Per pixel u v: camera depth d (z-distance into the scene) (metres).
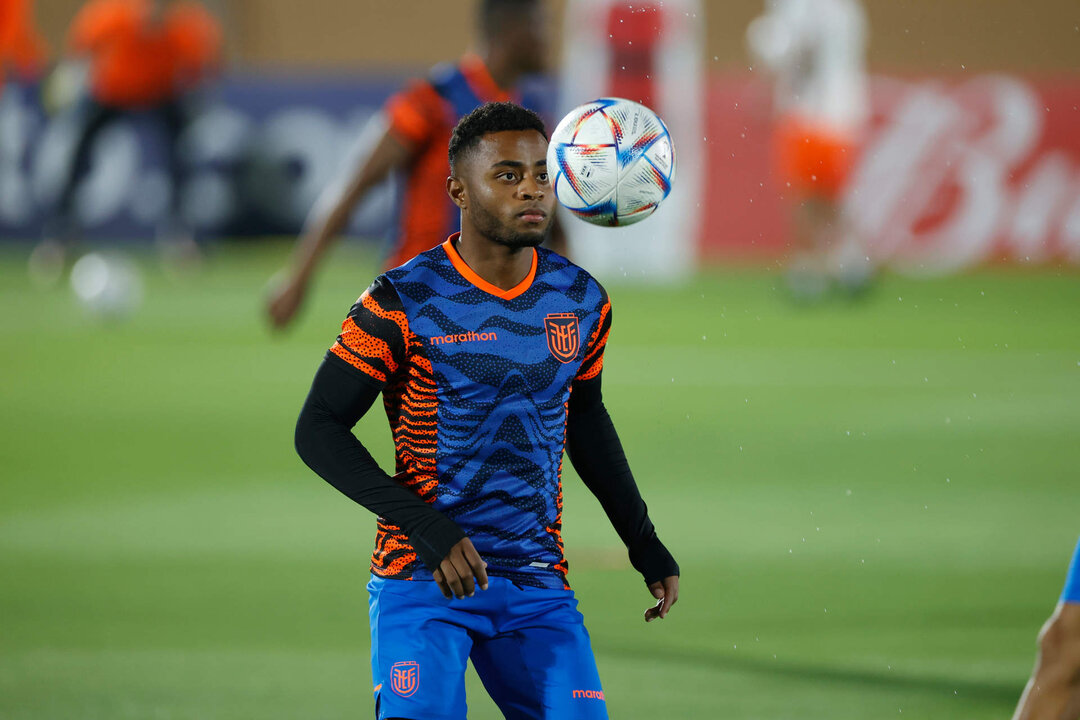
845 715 14.90
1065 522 24.31
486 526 11.09
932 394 37.53
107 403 35.69
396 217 20.81
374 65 89.88
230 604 19.50
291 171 70.88
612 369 41.88
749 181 69.56
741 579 20.61
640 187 11.23
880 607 19.19
